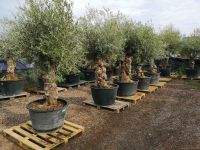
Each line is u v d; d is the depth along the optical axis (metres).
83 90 9.80
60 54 4.59
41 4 4.70
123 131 5.43
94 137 5.07
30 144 4.41
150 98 8.66
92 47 7.16
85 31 7.10
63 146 4.61
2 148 4.50
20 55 4.89
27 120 5.97
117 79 8.92
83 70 11.66
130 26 8.98
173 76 13.90
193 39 13.98
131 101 7.95
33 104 5.28
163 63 14.34
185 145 4.67
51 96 5.14
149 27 9.39
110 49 7.06
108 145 4.70
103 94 6.88
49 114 4.80
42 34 4.59
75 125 5.37
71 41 4.88
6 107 7.12
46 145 4.40
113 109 6.85
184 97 8.82
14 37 4.94
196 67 13.68
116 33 7.34
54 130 4.99
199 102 8.05
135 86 8.45
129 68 8.54
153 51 9.39
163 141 4.88
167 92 9.72
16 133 5.00
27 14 4.70
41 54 4.76
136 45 8.82
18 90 8.19
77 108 7.15
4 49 7.16
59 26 4.63
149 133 5.30
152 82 10.97
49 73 5.00
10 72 8.25
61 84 10.16
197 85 11.40
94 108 7.18
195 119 6.24
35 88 9.45
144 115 6.62
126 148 4.56
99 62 7.21
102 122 6.00
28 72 9.91
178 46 14.52
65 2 4.67
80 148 4.55
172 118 6.34
